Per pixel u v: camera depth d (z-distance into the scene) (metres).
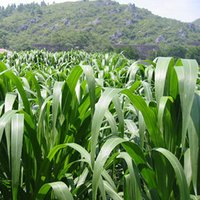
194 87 1.37
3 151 1.67
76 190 1.67
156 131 1.52
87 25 101.19
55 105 1.66
